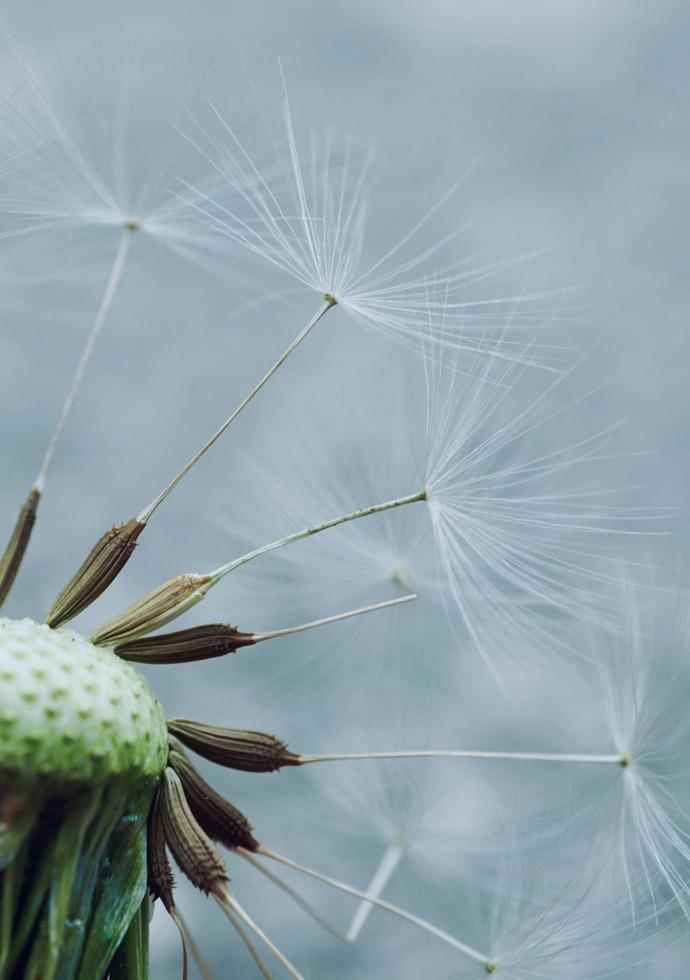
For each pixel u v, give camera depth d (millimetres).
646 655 98
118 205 97
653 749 97
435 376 96
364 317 95
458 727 126
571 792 103
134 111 176
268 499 110
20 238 97
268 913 171
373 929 160
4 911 82
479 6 263
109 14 217
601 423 208
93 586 86
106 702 83
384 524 108
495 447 96
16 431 224
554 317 98
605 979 98
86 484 221
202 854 85
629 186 248
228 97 217
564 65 265
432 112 243
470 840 111
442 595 100
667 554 102
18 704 82
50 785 82
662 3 277
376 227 181
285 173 98
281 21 243
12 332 224
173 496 212
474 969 96
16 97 99
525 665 98
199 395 219
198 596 87
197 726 87
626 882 95
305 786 127
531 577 94
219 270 99
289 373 208
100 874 84
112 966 85
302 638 118
